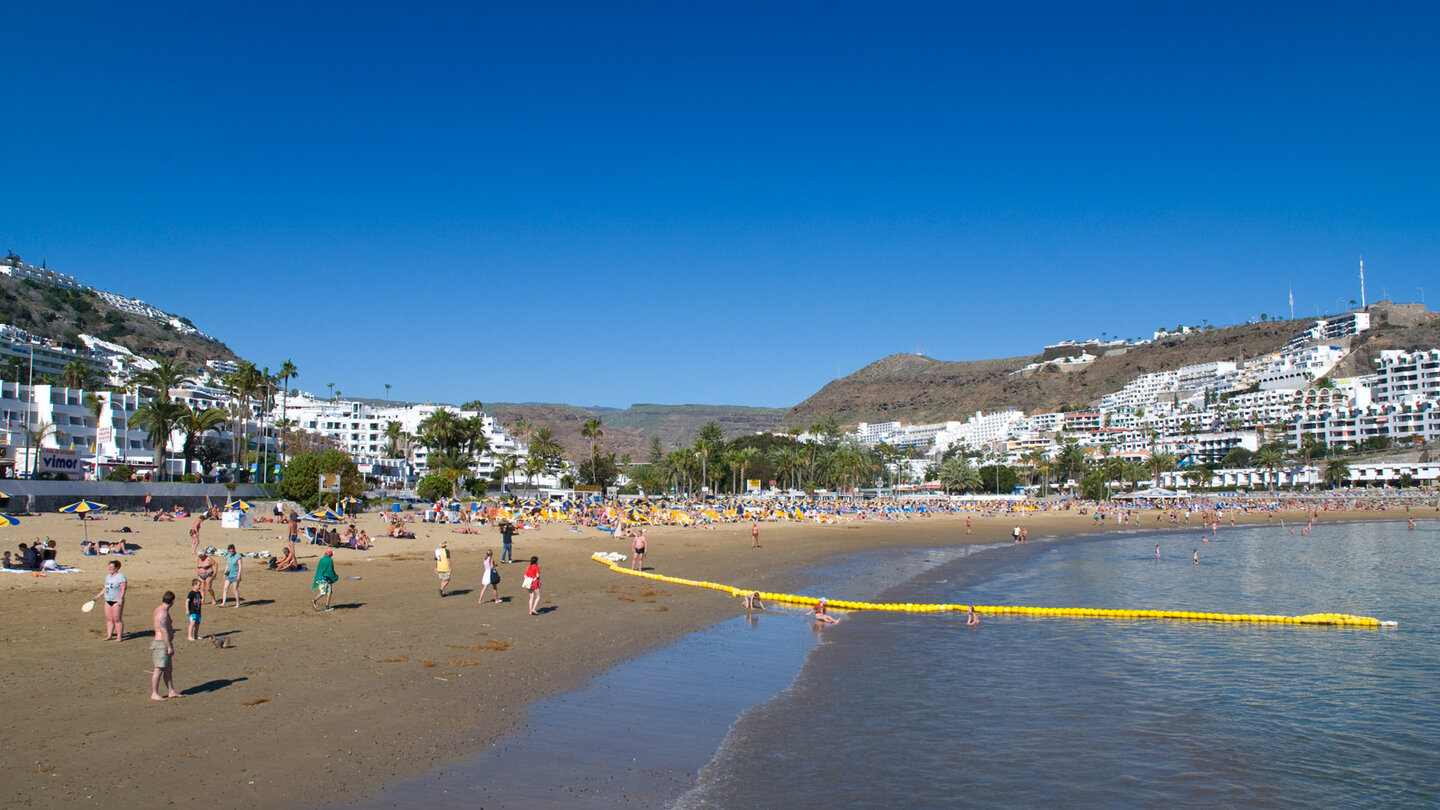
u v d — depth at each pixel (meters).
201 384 180.50
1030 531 95.62
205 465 100.00
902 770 14.41
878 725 16.94
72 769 11.64
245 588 27.59
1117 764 15.20
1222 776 14.82
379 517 69.12
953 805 12.94
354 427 181.00
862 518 112.00
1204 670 23.06
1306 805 13.64
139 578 27.70
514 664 19.67
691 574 41.59
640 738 15.17
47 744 12.49
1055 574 48.03
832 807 12.62
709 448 186.88
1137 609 34.06
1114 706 19.08
